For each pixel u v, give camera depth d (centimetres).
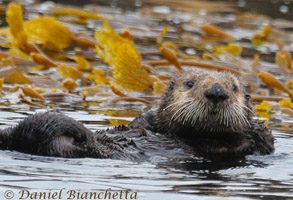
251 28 3994
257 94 2603
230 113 1655
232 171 1514
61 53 3023
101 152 1570
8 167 1414
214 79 1719
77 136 1564
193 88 1742
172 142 1722
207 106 1645
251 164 1606
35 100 2316
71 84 2483
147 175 1421
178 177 1421
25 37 2762
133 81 2442
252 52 3384
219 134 1739
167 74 2778
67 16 3791
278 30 3778
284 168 1569
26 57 2794
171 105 1783
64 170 1418
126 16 4016
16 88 2378
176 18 4141
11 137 1543
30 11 3819
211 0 4766
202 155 1686
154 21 3981
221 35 3650
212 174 1471
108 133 1767
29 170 1399
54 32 2878
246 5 4647
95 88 2538
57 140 1526
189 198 1257
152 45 3225
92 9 4109
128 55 2423
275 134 2002
